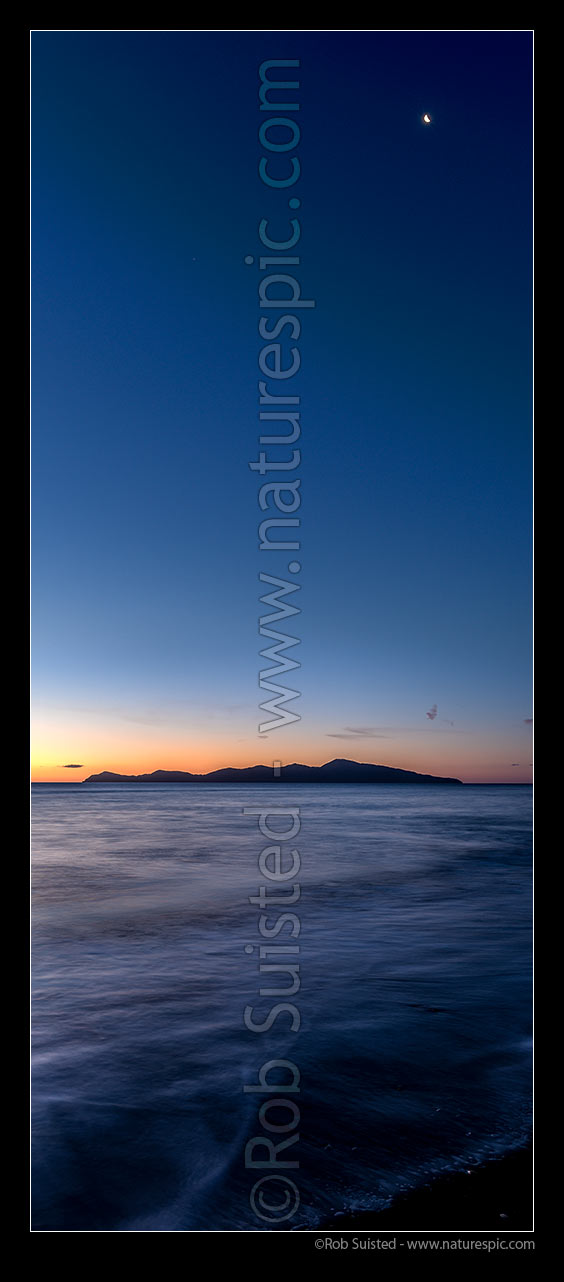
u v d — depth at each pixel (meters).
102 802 56.75
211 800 61.72
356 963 8.35
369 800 64.25
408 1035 6.00
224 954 8.76
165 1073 5.25
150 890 13.23
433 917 11.02
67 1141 4.27
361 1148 4.17
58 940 9.43
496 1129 4.39
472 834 26.64
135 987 7.41
